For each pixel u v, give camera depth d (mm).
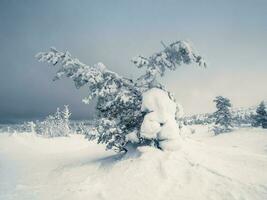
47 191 9156
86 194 8367
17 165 16969
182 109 13008
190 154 10906
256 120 59469
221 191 7805
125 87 13602
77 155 21812
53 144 41594
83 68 13289
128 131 13703
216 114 59031
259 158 11523
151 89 12250
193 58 12234
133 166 10078
